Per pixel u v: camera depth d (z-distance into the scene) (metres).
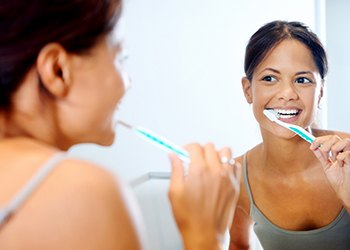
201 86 1.40
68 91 0.36
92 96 0.36
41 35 0.33
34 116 0.36
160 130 1.39
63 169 0.30
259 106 0.93
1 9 0.32
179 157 0.42
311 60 0.89
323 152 0.83
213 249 0.38
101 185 0.30
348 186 0.82
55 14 0.33
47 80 0.34
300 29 0.90
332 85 1.41
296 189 0.98
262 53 0.90
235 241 1.12
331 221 0.95
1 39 0.32
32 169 0.31
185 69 1.39
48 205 0.29
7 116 0.35
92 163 0.32
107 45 0.36
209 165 0.39
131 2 1.33
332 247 0.94
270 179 1.01
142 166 1.31
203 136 1.40
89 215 0.29
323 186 0.96
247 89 1.00
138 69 1.36
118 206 0.30
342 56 1.39
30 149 0.33
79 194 0.29
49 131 0.37
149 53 1.37
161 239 1.31
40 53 0.33
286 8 1.35
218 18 1.37
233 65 1.37
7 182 0.30
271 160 0.99
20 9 0.32
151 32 1.37
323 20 1.39
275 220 1.00
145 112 1.37
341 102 1.41
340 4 1.38
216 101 1.39
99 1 0.34
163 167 1.32
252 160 1.05
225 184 0.39
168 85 1.39
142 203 1.30
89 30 0.34
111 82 0.37
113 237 0.29
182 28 1.38
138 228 0.31
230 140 1.39
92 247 0.28
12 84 0.34
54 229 0.28
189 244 0.38
